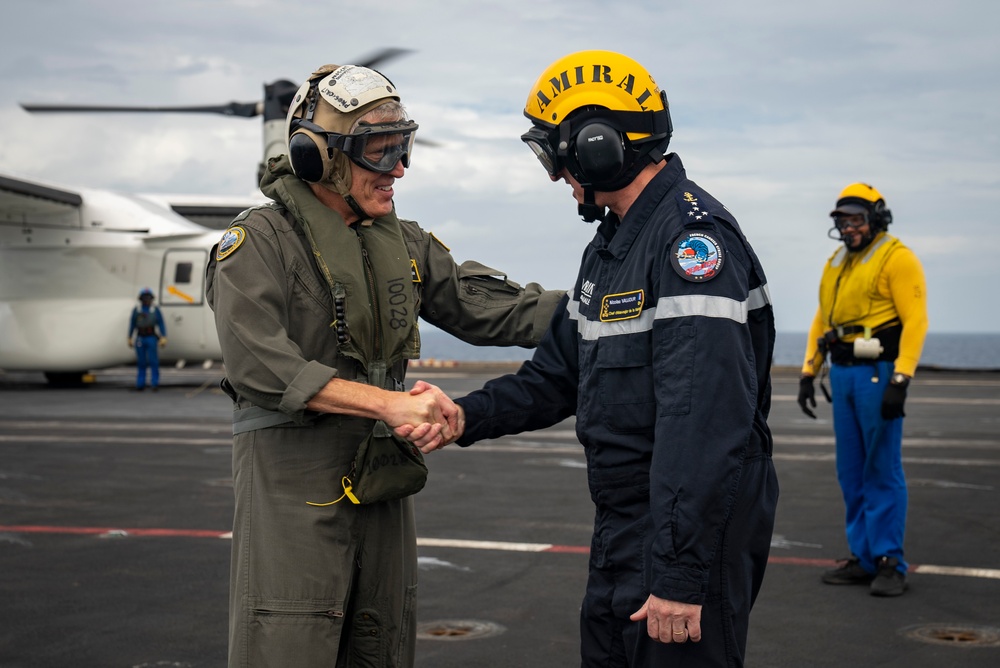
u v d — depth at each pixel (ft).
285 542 8.20
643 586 7.86
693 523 7.28
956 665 12.95
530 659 13.33
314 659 8.15
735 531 7.80
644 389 7.89
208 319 59.93
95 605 15.80
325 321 8.46
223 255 8.27
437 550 19.33
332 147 8.27
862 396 16.25
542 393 9.09
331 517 8.29
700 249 7.59
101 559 18.81
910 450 32.99
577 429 8.44
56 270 61.67
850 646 13.71
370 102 8.32
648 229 8.05
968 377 72.02
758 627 14.57
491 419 8.87
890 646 13.71
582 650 8.54
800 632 14.33
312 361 8.09
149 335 59.62
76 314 61.16
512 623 14.87
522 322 9.80
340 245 8.45
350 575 8.46
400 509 8.84
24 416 45.24
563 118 8.24
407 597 8.95
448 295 9.77
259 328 8.08
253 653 8.21
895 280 16.02
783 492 25.31
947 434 37.32
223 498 25.07
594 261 8.60
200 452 33.32
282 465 8.30
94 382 69.21
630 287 7.95
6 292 62.39
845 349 16.58
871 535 16.24
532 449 34.22
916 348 15.88
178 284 60.44
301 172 8.40
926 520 21.80
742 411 7.43
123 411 47.67
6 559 18.81
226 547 19.80
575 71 8.27
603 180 8.16
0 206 59.31
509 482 27.25
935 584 16.76
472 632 14.46
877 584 16.15
